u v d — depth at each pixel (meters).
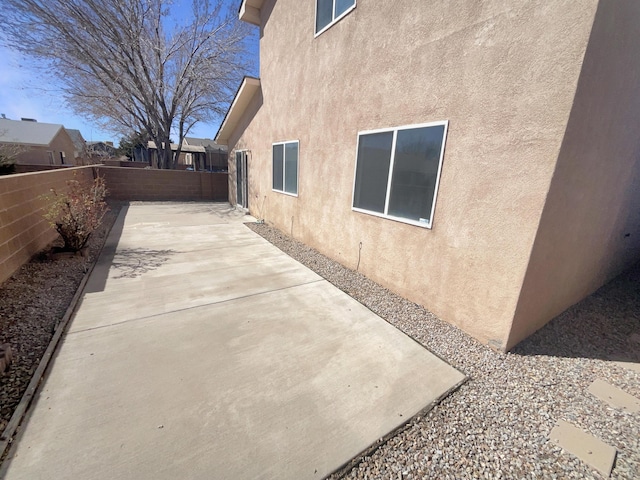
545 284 3.00
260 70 8.31
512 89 2.59
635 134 3.35
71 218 4.98
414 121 3.62
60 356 2.56
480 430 2.04
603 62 2.36
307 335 3.13
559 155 2.34
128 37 12.61
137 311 3.43
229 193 12.91
